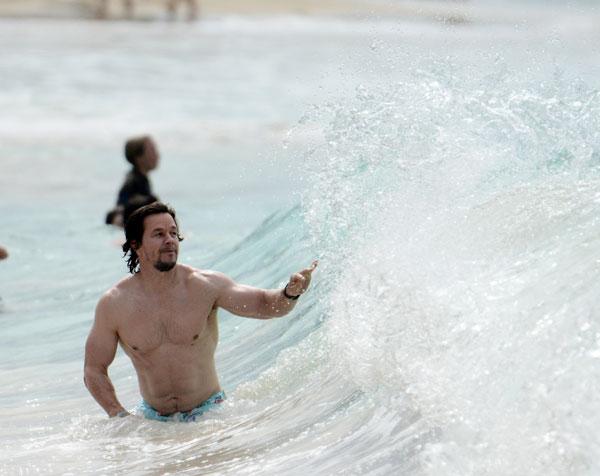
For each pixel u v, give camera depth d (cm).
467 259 1778
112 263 3425
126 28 15975
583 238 1672
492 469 1282
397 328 1709
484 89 2372
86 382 1794
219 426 1719
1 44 12675
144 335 1758
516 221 1845
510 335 1491
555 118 2248
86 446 1680
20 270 3391
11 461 1628
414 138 2241
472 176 2125
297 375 1878
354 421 1587
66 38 13862
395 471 1373
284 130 7288
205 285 1781
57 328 2655
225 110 8231
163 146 6619
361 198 2167
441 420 1453
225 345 2225
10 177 5466
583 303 1458
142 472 1536
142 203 3684
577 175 2066
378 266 1894
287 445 1577
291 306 1755
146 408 1811
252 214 4078
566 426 1266
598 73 2680
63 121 7525
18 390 2136
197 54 12500
